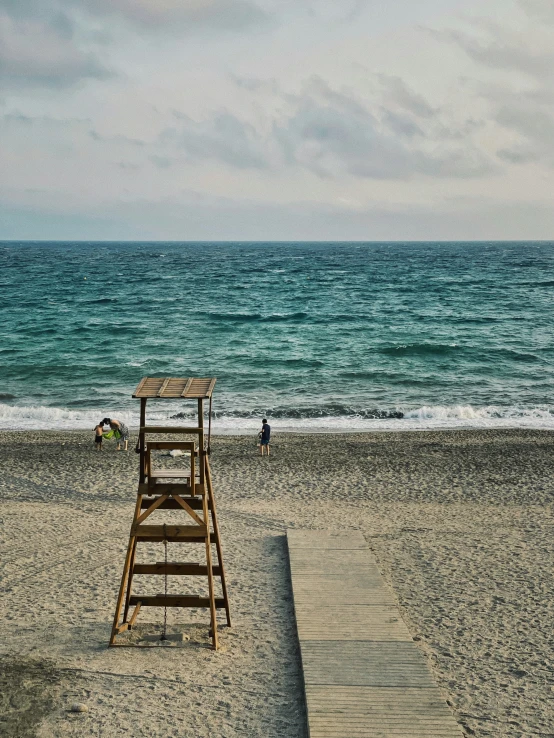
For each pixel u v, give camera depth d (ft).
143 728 26.30
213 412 98.78
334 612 35.53
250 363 135.85
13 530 49.90
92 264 537.24
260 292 291.38
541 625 35.55
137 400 107.24
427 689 28.25
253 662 31.35
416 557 45.09
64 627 34.76
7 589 39.60
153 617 36.11
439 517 53.72
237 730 26.22
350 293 287.07
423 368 131.03
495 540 48.49
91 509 55.36
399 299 262.06
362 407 102.68
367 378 122.93
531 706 28.12
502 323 192.95
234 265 529.45
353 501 57.93
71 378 122.72
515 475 66.18
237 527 51.13
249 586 40.29
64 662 31.12
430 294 281.74
